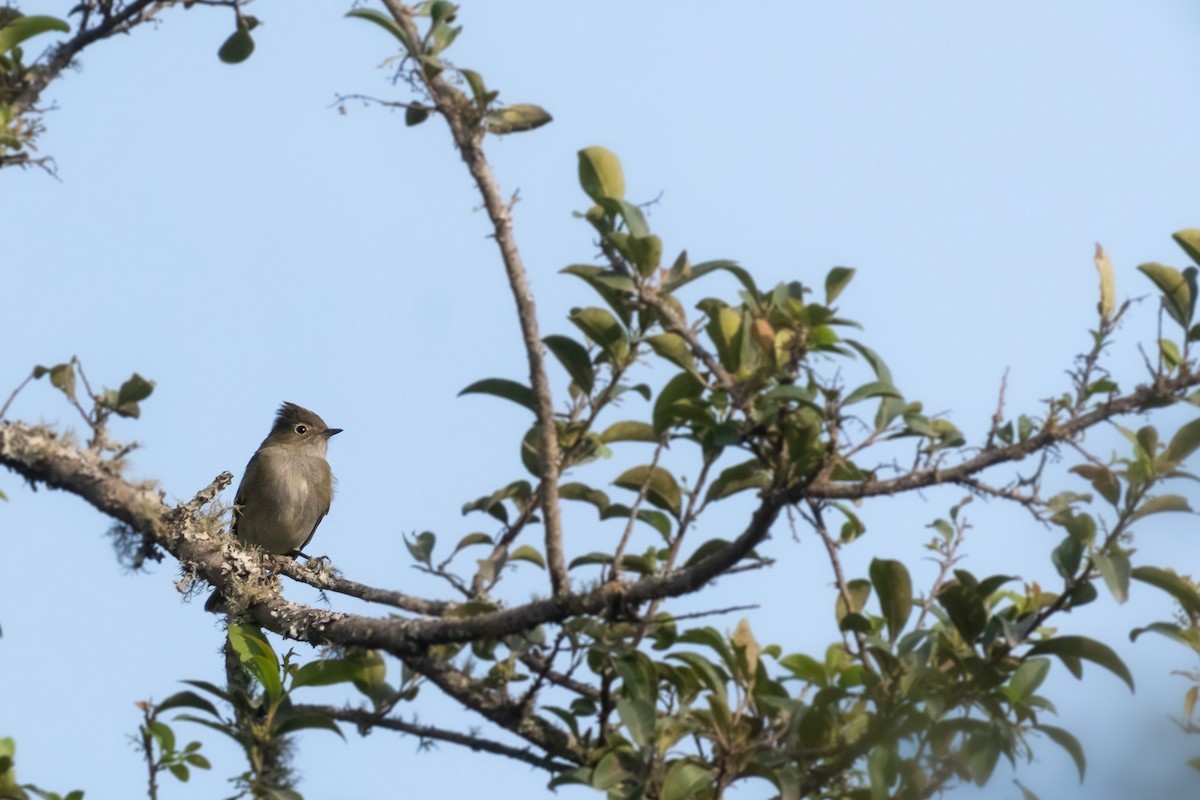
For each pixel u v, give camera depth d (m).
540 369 10.15
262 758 10.26
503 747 11.00
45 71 12.69
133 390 11.54
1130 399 9.02
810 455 9.06
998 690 9.80
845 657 11.78
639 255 9.85
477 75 10.40
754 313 9.60
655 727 9.76
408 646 10.41
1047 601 10.86
